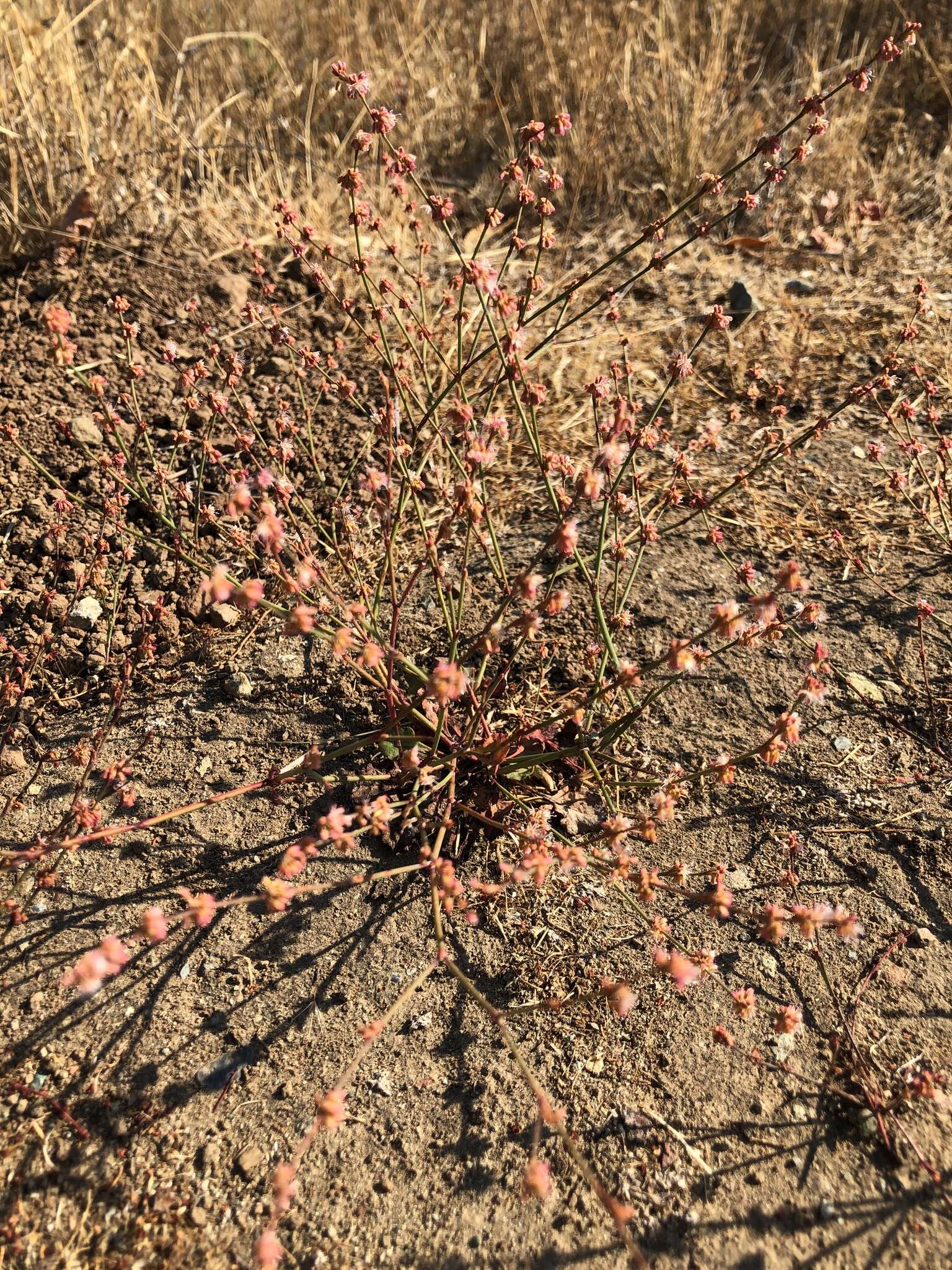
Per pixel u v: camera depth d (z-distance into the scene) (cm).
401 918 244
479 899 246
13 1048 222
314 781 251
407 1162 206
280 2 628
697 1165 203
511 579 315
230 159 527
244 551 291
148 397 382
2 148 447
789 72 565
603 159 519
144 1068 220
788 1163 203
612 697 281
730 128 518
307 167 499
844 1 574
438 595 281
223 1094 216
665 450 341
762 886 248
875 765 272
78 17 472
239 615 312
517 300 401
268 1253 161
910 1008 226
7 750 278
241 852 255
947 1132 205
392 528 252
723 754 275
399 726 268
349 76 259
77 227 441
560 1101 213
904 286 443
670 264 472
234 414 371
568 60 556
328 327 423
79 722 286
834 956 235
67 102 469
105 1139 209
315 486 350
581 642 300
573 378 404
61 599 310
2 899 243
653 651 299
